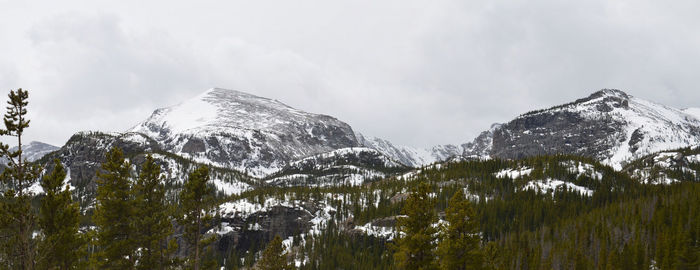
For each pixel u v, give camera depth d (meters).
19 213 37.16
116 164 52.34
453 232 50.59
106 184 51.50
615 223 165.12
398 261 50.12
